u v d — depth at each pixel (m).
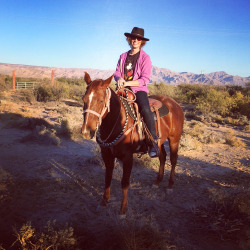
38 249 2.90
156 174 5.84
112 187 4.93
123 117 3.56
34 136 8.36
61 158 6.59
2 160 6.12
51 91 20.58
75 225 3.47
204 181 5.52
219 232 3.46
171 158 4.93
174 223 3.70
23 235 2.91
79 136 9.02
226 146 9.22
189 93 24.64
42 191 4.57
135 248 2.90
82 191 4.68
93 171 5.79
